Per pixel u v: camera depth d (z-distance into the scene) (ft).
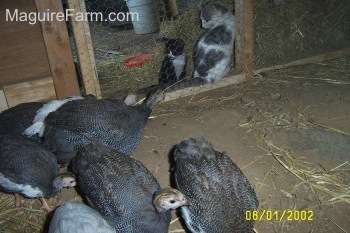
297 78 5.49
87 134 3.71
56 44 4.30
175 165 3.44
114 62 6.03
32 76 4.47
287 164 3.96
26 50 4.30
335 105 4.84
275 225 3.30
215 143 4.27
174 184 3.77
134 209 3.04
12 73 4.36
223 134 4.42
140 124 4.01
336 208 3.46
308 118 4.61
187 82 5.25
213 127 4.55
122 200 3.06
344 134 4.32
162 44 5.98
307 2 5.84
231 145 4.24
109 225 2.82
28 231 3.43
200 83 5.28
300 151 4.16
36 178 3.39
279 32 5.84
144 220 3.01
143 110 4.10
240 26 5.26
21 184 3.39
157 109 4.98
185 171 3.17
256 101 4.99
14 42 4.20
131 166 3.28
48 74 4.53
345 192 3.61
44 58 4.42
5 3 3.98
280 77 5.54
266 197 3.58
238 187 3.04
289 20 5.86
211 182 3.05
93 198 3.20
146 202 3.07
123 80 5.59
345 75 5.50
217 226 2.90
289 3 5.80
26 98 4.52
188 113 4.85
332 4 5.98
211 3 5.51
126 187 3.11
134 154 4.19
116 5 7.16
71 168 3.72
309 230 3.25
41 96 4.57
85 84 4.62
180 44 5.57
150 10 6.80
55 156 3.76
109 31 7.28
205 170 3.11
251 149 4.18
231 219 2.88
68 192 3.84
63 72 4.49
